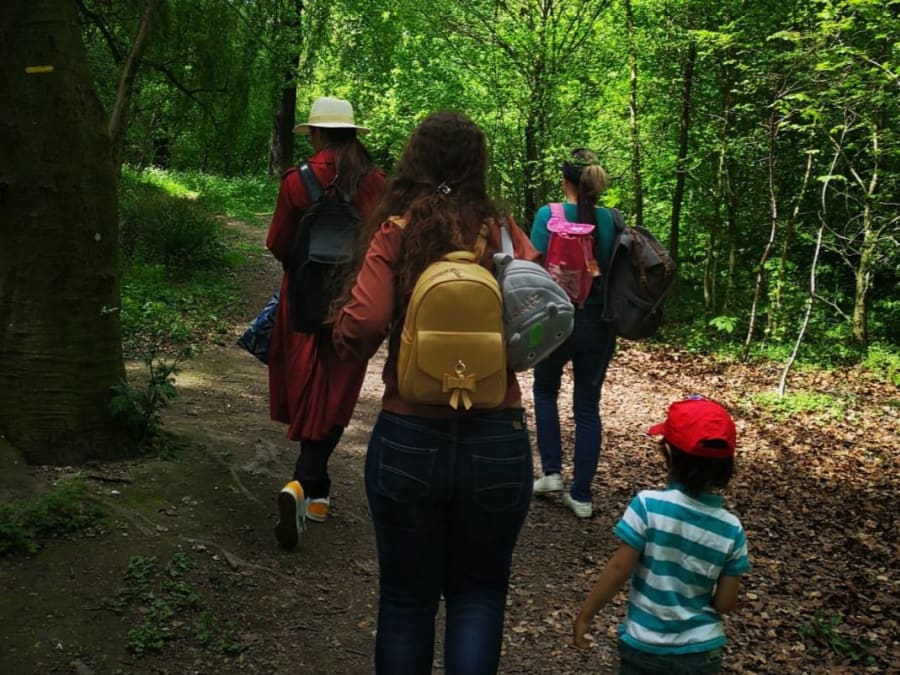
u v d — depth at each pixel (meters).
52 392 4.12
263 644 3.24
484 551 2.45
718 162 13.35
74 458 4.15
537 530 4.77
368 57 16.27
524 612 3.85
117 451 4.32
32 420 4.09
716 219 13.43
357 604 3.64
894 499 6.05
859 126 10.08
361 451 5.66
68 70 4.05
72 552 3.50
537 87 13.55
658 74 13.05
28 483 3.84
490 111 14.15
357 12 15.59
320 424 3.96
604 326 4.78
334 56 16.30
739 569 2.49
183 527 3.88
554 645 3.59
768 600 4.27
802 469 6.61
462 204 2.46
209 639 3.19
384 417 2.41
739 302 13.45
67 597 3.24
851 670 3.63
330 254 3.72
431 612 2.48
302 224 3.78
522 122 13.99
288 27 8.98
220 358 7.79
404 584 2.45
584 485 4.99
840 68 9.52
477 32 14.02
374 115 16.55
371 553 4.11
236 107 8.11
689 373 9.87
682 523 2.49
